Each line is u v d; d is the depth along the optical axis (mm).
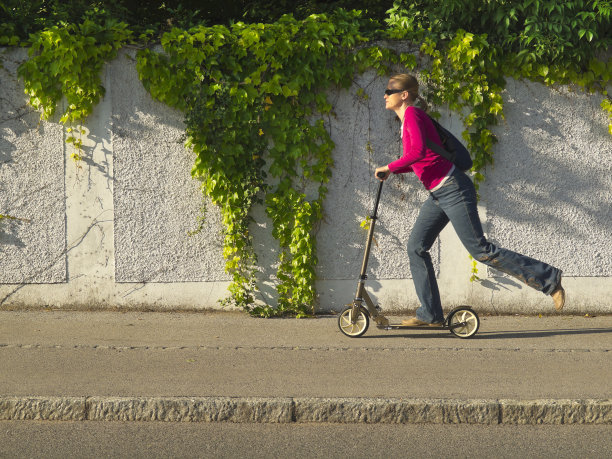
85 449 4109
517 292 7141
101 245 7012
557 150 7039
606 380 5023
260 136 6871
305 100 6859
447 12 6883
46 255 7008
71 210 6965
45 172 6926
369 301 6199
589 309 7164
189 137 6828
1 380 4910
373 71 6930
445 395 4680
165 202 6988
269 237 7027
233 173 6871
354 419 4539
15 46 6777
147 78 6789
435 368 5285
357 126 6965
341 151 6980
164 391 4707
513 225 7074
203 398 4555
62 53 6691
